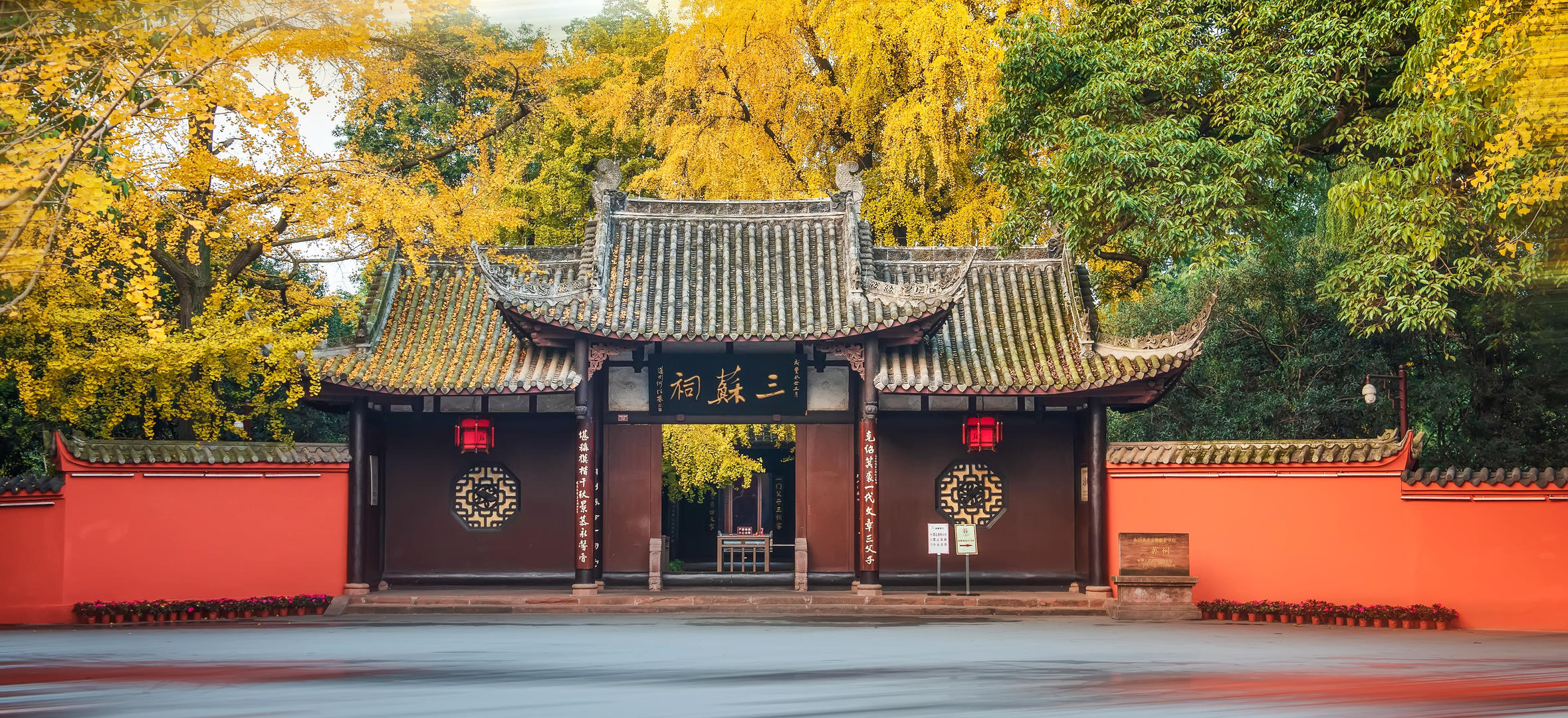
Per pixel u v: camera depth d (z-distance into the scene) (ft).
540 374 70.85
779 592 71.36
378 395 71.26
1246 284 98.48
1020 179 81.71
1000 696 36.52
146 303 43.01
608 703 35.29
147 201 59.16
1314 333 98.02
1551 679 40.50
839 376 75.15
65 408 65.67
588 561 71.00
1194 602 66.13
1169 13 76.64
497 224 76.54
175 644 52.03
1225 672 42.34
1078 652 48.83
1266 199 74.90
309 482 68.64
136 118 47.01
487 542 76.07
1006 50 82.43
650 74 115.44
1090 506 70.85
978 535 75.61
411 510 76.02
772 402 74.90
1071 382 69.87
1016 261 79.20
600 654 48.21
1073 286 75.66
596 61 85.87
